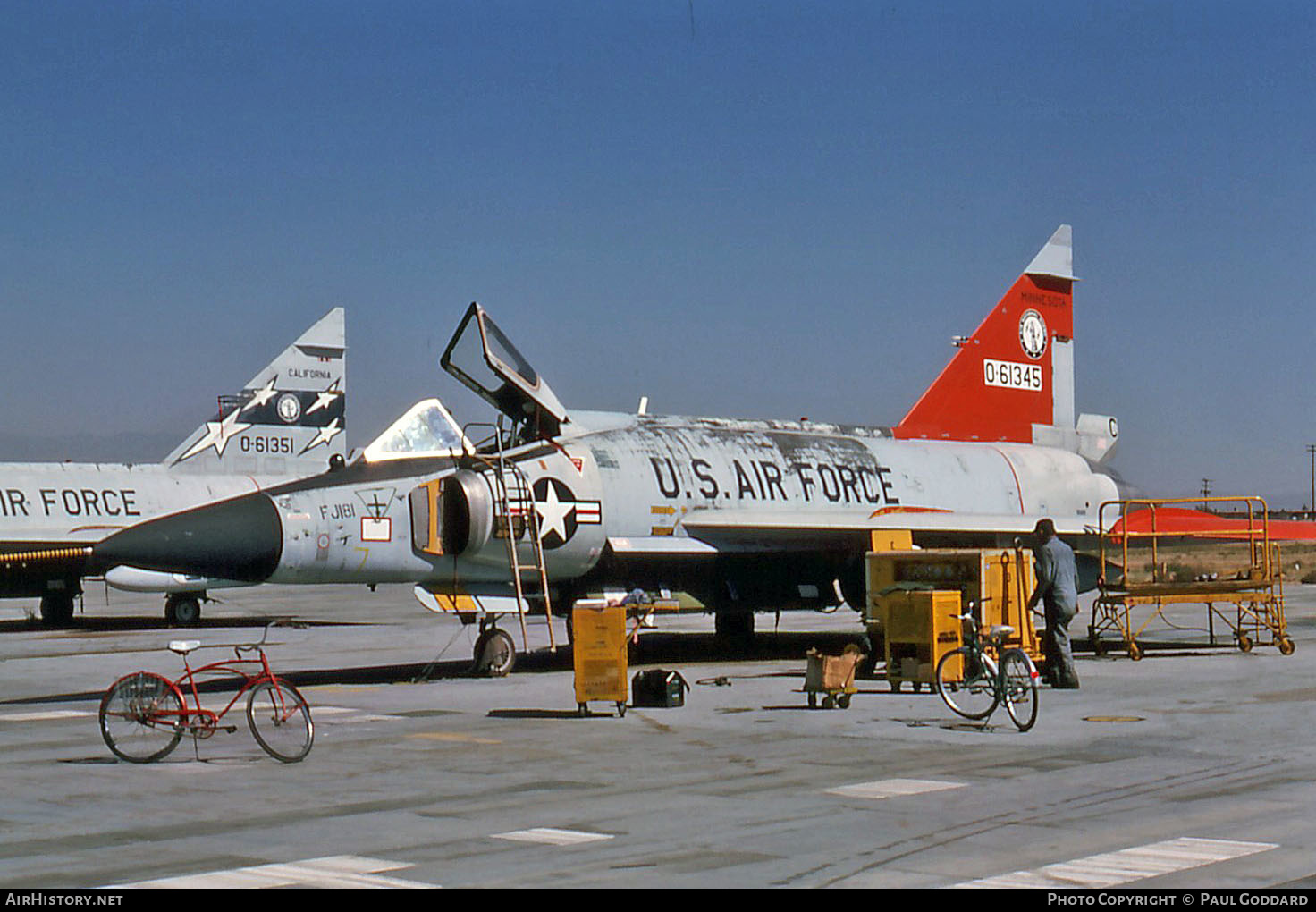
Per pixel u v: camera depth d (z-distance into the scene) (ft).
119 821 28.19
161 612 131.23
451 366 61.87
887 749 37.22
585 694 45.14
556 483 61.46
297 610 126.72
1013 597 55.62
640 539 64.23
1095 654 66.80
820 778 32.68
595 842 25.70
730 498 67.97
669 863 23.93
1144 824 26.89
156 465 122.01
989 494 79.77
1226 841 25.31
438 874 23.31
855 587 71.56
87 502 113.60
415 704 49.08
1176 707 45.88
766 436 73.15
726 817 27.94
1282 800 29.35
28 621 116.47
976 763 34.78
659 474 65.72
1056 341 90.53
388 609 127.75
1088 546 74.08
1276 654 66.64
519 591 57.98
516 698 50.57
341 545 55.77
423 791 31.37
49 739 41.24
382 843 25.80
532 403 62.90
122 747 36.55
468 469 59.57
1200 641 76.13
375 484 57.31
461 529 58.13
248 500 55.26
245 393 128.67
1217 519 74.84
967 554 54.49
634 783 32.19
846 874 22.99
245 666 66.54
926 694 50.75
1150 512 73.31
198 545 53.26
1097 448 91.97
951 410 84.23
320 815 28.68
